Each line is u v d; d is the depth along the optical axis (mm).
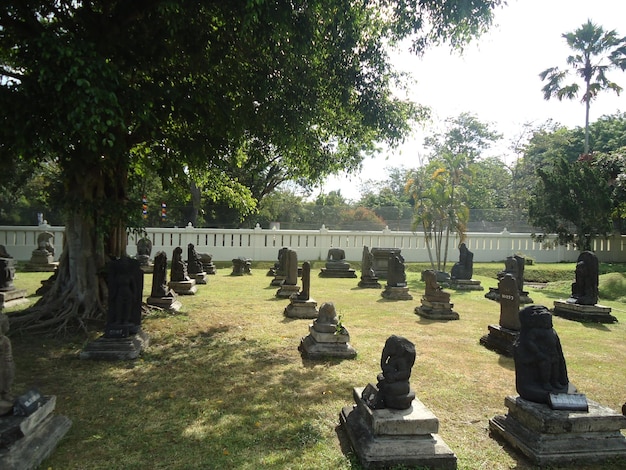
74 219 9469
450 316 10984
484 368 7039
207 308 11305
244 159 13562
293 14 7551
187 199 13195
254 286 15781
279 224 26672
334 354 7281
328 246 24266
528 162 39688
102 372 6363
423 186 24078
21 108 6152
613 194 20031
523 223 28391
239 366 6773
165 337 8352
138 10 7508
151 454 4113
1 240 20453
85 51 6148
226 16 7348
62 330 8531
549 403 4410
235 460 4031
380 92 10164
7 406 3826
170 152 9602
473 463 4121
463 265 17750
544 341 4691
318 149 11219
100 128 6098
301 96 9000
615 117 37500
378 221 29703
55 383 5895
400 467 3879
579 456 4102
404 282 14500
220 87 8680
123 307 7336
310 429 4680
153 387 5824
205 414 5012
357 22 8641
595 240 23984
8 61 9141
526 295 14188
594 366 7348
